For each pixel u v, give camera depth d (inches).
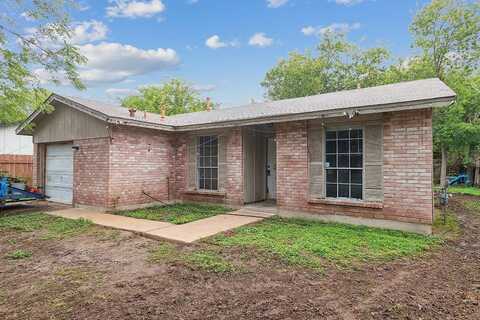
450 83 652.1
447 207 415.2
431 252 205.2
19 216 338.0
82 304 132.3
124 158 377.1
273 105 434.0
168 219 312.8
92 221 306.2
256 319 118.0
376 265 178.1
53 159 448.8
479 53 684.7
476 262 187.8
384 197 267.9
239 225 284.0
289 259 184.9
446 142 640.4
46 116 441.1
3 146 716.0
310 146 313.6
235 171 379.9
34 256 205.5
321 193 306.0
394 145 262.8
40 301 136.3
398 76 738.8
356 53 1069.1
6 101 312.8
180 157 437.1
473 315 121.0
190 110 1346.0
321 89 1112.2
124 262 189.9
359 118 283.6
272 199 428.1
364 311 123.8
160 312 124.3
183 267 177.0
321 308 126.5
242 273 166.4
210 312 124.0
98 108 384.5
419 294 140.1
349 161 292.8
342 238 232.7
